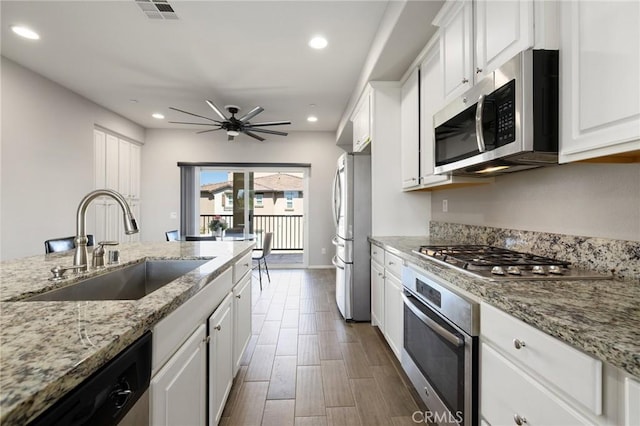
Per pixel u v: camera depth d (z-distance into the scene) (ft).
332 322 10.07
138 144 17.88
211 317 4.49
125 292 5.20
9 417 1.33
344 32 8.43
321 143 19.04
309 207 19.08
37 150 10.85
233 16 7.75
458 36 5.51
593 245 4.23
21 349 1.91
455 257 5.23
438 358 4.66
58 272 4.06
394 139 9.58
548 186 5.10
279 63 10.24
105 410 2.05
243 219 19.29
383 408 5.74
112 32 8.48
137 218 17.76
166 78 11.38
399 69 8.81
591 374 2.20
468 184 7.27
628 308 2.75
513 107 3.93
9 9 7.48
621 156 3.41
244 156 18.84
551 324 2.50
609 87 2.98
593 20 3.15
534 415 2.74
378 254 8.76
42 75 11.02
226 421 5.37
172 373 3.17
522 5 3.89
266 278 16.25
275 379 6.72
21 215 10.27
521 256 5.19
